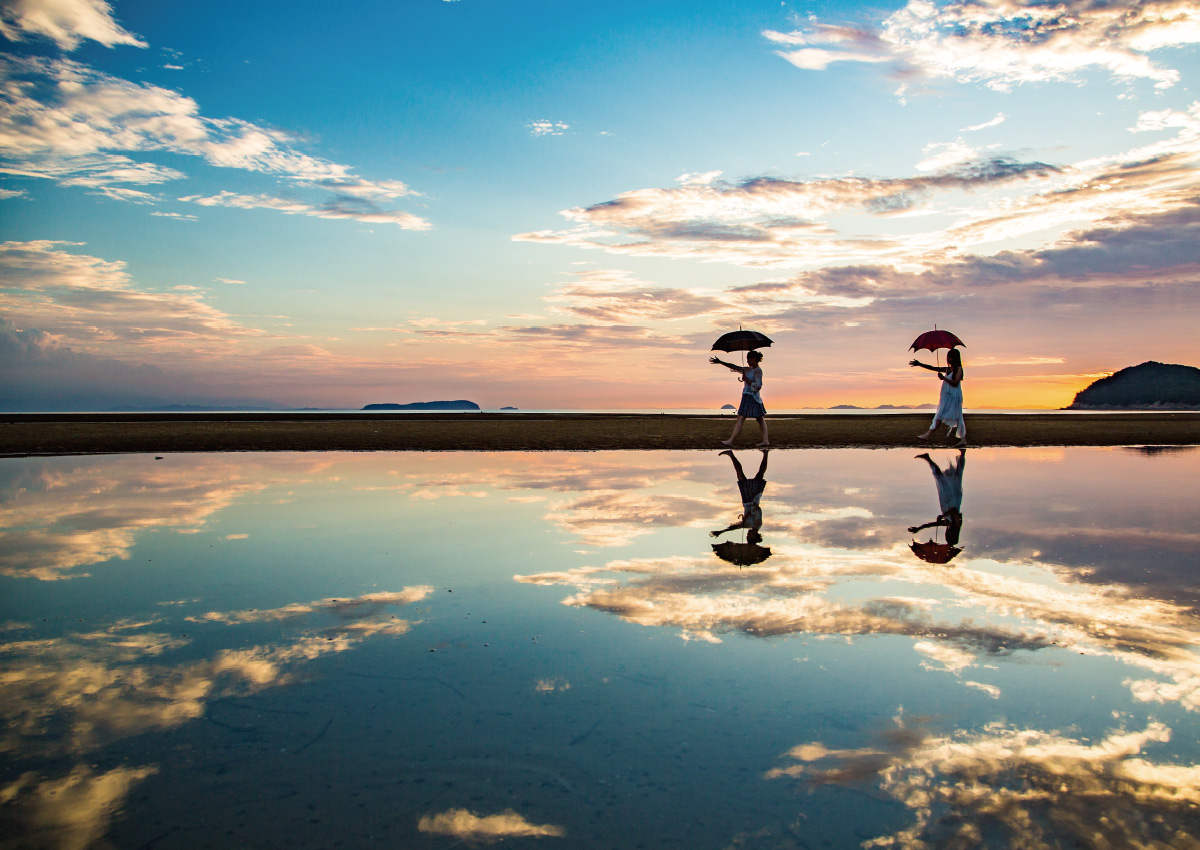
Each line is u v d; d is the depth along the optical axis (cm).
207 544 485
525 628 306
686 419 2644
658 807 173
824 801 176
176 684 246
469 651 278
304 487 792
